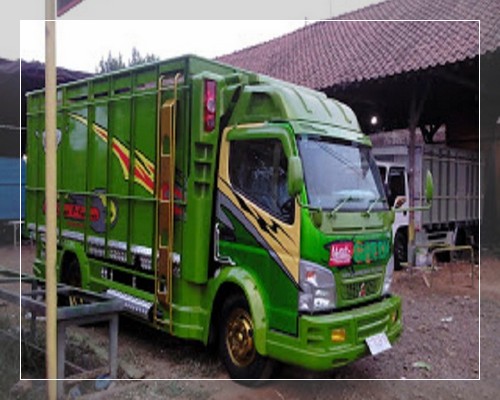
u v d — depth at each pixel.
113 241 5.97
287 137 4.35
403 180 11.27
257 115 4.72
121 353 5.34
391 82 10.17
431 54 9.49
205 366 5.05
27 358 4.64
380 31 12.22
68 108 6.91
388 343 4.45
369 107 13.03
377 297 4.70
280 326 4.23
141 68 5.56
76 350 5.21
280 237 4.27
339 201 4.46
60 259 7.02
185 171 4.95
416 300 8.11
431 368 5.15
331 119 4.95
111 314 4.36
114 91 6.03
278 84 5.10
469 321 6.89
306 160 4.39
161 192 5.16
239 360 4.64
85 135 6.54
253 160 4.63
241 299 4.64
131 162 5.68
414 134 10.62
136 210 5.60
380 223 4.77
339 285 4.24
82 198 6.59
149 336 6.03
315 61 12.77
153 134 5.34
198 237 4.83
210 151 4.89
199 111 4.82
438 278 9.91
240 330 4.64
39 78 10.36
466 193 13.55
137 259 5.59
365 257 4.47
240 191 4.68
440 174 12.46
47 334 3.66
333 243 4.17
